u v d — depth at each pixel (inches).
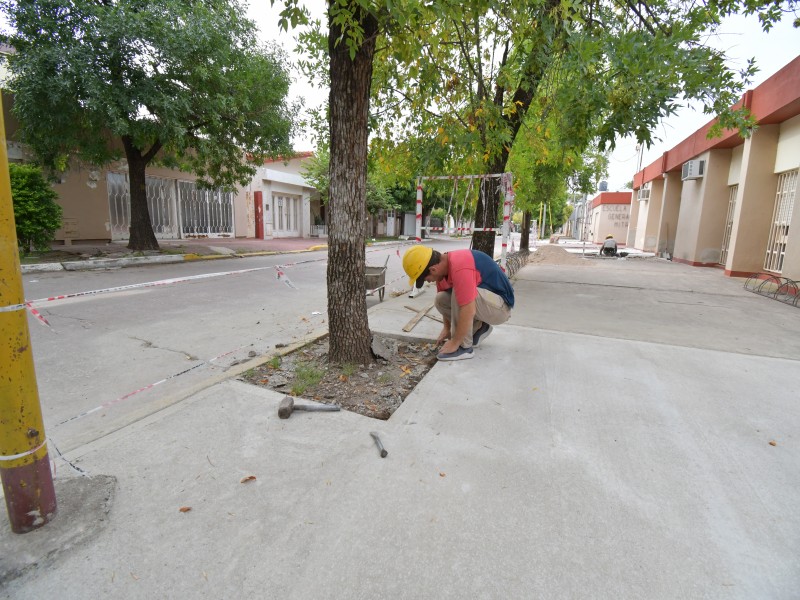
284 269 451.5
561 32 226.8
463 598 64.0
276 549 72.9
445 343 165.5
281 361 161.3
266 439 105.9
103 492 86.4
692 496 86.3
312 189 1047.0
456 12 113.7
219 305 272.2
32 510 75.7
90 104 355.6
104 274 380.8
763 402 128.1
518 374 147.0
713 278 428.5
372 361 158.9
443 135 234.5
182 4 407.2
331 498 85.1
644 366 156.6
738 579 67.3
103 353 179.0
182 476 91.8
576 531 76.9
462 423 113.7
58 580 67.1
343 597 64.2
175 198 716.0
